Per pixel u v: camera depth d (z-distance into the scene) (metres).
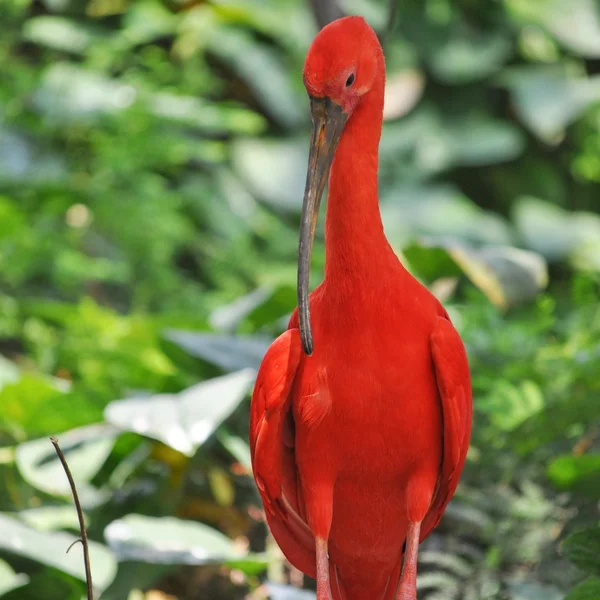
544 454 7.72
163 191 12.81
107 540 6.70
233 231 13.59
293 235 13.82
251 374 7.51
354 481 4.95
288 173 14.38
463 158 14.52
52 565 6.63
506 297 9.02
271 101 14.95
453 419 4.80
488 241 13.69
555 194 14.93
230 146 14.87
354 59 4.58
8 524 6.88
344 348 4.66
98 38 14.61
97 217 12.38
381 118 4.73
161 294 12.23
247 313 9.33
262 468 5.00
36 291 12.03
